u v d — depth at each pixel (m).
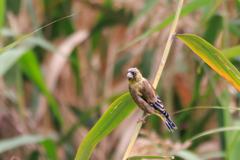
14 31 10.13
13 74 10.56
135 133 4.75
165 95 11.07
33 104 11.96
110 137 12.18
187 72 11.30
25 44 9.98
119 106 5.13
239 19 10.30
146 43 10.95
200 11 10.27
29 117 10.02
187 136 10.93
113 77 13.05
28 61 8.70
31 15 10.72
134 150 6.04
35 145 9.69
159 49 10.58
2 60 7.14
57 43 13.49
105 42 13.48
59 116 10.13
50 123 11.90
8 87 10.59
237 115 10.13
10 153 9.57
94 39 13.46
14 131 9.34
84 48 12.93
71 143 11.77
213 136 11.67
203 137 11.01
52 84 10.88
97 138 5.12
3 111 9.34
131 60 12.23
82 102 12.53
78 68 12.29
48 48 9.80
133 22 8.84
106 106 12.30
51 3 11.92
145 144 6.11
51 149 8.88
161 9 10.50
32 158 9.66
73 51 12.64
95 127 5.02
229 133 7.36
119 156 10.91
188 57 10.77
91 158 11.55
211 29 9.45
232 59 9.71
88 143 5.09
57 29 13.09
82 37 11.80
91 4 11.77
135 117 11.56
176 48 10.41
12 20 10.71
